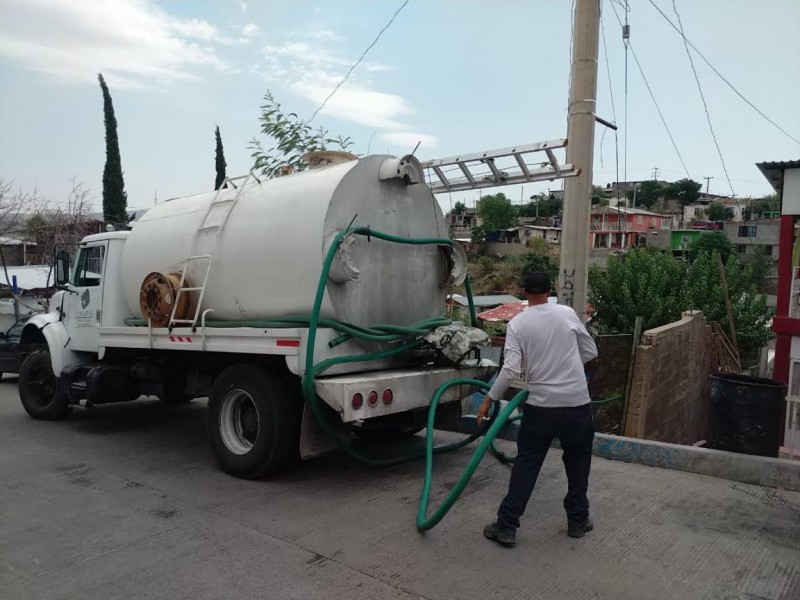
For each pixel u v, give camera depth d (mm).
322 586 3605
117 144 31469
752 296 16625
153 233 7141
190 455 6746
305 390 5121
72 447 7137
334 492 5348
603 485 5297
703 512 4684
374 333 5648
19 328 13656
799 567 3787
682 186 107812
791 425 9719
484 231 78438
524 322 4199
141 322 7395
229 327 5980
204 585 3641
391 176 5875
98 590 3598
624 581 3625
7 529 4562
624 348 7973
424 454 6113
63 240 23688
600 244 75688
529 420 4133
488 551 4051
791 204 12969
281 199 5859
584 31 7742
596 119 7918
